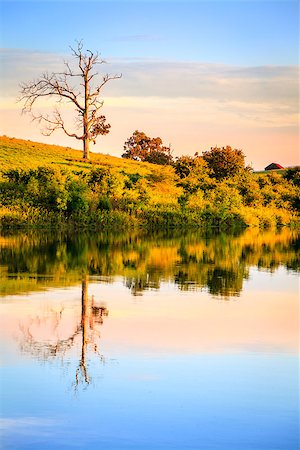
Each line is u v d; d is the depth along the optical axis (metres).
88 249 36.31
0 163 80.62
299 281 26.86
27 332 17.14
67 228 52.12
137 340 16.53
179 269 29.36
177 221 60.62
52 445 10.54
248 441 10.76
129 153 160.25
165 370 14.14
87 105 106.06
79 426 11.23
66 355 15.09
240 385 13.27
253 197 80.56
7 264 29.12
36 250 34.94
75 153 112.62
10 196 55.62
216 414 11.82
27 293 22.48
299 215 81.44
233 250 39.03
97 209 55.91
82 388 12.95
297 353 15.55
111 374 13.82
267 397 12.62
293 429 11.23
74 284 24.53
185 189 77.44
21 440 10.70
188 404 12.27
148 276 27.02
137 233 50.69
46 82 104.81
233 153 96.12
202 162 88.44
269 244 44.25
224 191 68.88
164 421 11.47
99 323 18.31
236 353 15.49
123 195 60.22
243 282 26.28
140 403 12.27
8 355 15.04
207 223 63.38
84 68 105.81
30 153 99.00
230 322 18.72
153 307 20.69
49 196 54.59
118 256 33.34
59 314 19.34
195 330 17.66
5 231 48.00
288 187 93.50
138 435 10.92
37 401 12.28
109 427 11.21
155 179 79.25
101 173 61.53
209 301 21.89
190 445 10.60
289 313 20.06
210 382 13.44
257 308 20.83
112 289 23.73
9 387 12.97
